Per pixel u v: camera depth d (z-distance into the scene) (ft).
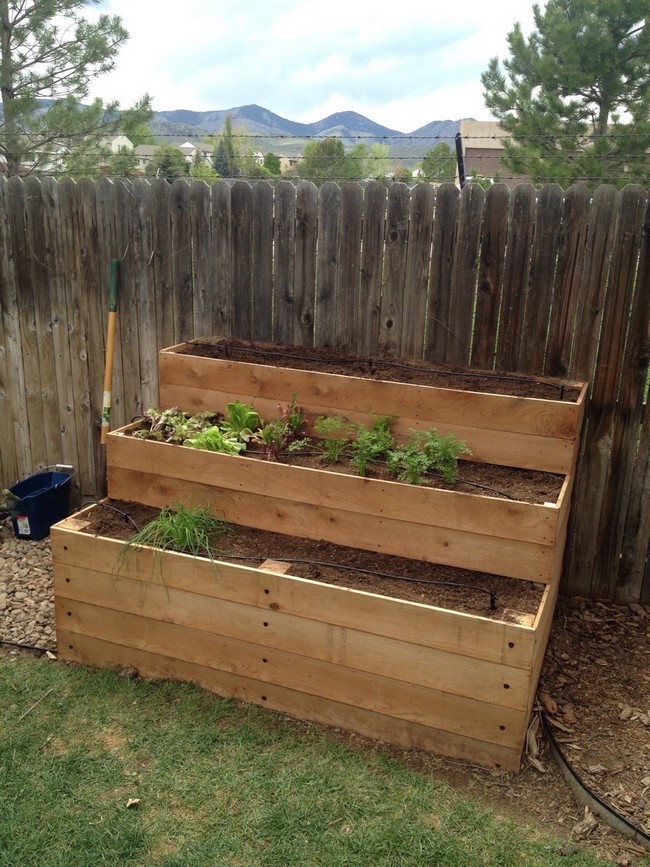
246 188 15.16
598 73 39.91
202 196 15.58
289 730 10.46
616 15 39.37
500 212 13.43
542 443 11.68
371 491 11.10
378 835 8.66
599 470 13.85
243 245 15.51
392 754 10.03
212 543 11.60
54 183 16.58
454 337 14.32
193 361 13.88
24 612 14.05
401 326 14.66
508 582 10.62
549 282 13.44
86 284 16.98
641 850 8.64
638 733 10.62
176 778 9.53
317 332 15.39
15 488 17.53
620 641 13.20
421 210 13.96
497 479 11.60
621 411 13.48
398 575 10.79
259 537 11.87
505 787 9.52
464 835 8.73
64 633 12.10
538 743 10.40
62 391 17.93
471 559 10.80
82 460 18.26
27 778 9.52
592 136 36.65
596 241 12.98
